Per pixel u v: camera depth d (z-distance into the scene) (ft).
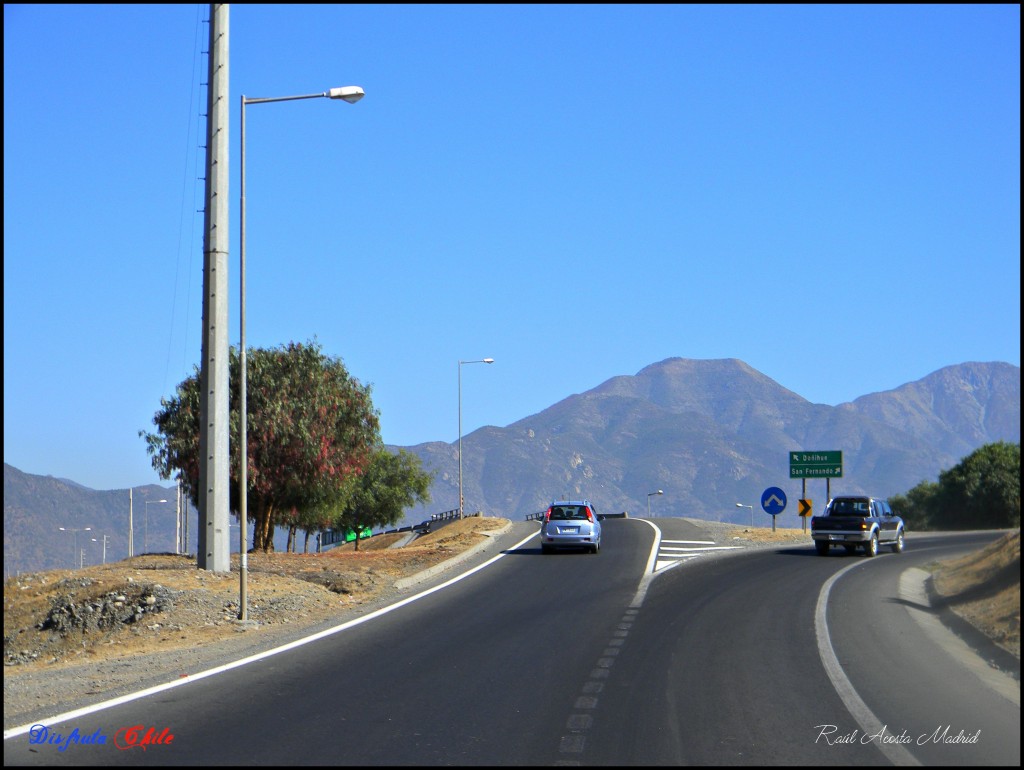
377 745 30.94
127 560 94.84
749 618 58.39
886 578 74.64
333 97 66.49
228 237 77.46
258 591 70.38
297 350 117.29
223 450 77.25
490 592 75.05
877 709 35.50
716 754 29.89
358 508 244.83
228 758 29.55
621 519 190.70
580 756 29.68
